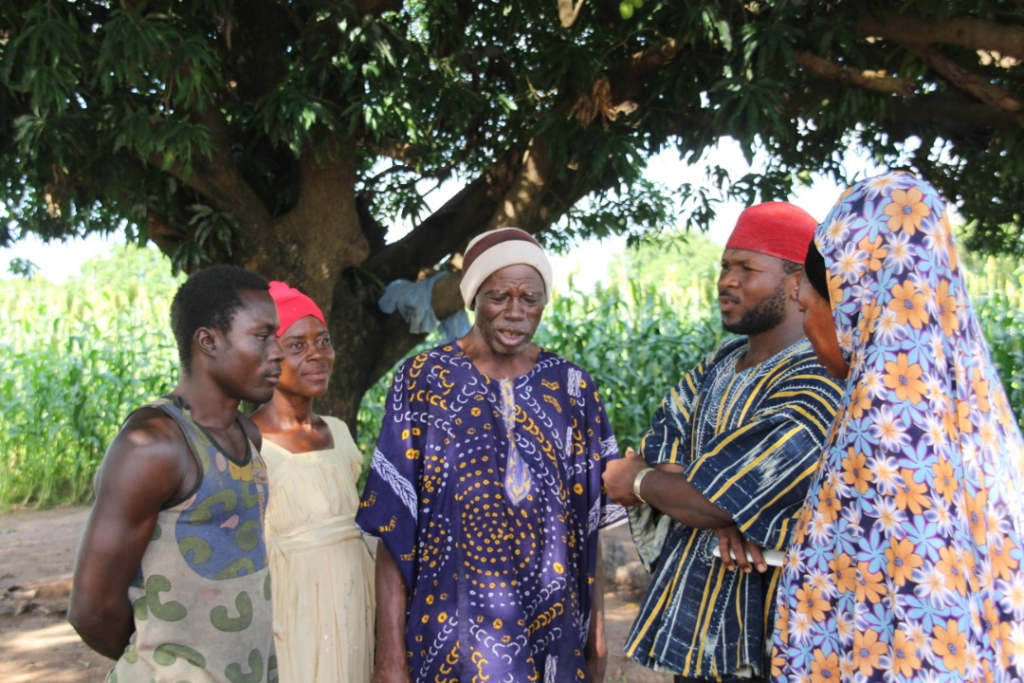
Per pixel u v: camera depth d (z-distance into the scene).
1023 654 1.42
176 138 3.98
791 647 1.56
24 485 9.48
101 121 4.19
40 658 4.73
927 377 1.42
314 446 2.77
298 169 5.58
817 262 1.62
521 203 5.41
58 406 9.38
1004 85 5.03
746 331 2.32
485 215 5.93
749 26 4.23
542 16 5.34
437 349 2.53
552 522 2.37
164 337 10.20
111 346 10.10
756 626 2.13
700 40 4.73
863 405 1.45
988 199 5.77
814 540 1.54
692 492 2.16
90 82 3.91
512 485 2.35
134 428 1.79
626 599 5.57
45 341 10.68
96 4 4.27
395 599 2.39
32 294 11.07
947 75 4.54
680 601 2.28
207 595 1.84
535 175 5.36
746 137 4.16
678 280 10.50
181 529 1.82
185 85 3.94
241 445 1.96
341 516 2.69
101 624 1.78
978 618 1.39
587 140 4.74
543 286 2.45
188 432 1.84
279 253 5.13
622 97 5.04
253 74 5.29
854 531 1.46
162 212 4.99
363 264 5.79
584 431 2.54
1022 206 5.84
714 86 4.24
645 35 5.12
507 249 2.39
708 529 2.26
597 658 2.54
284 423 2.76
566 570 2.37
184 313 1.92
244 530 1.91
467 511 2.32
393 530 2.35
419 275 5.92
